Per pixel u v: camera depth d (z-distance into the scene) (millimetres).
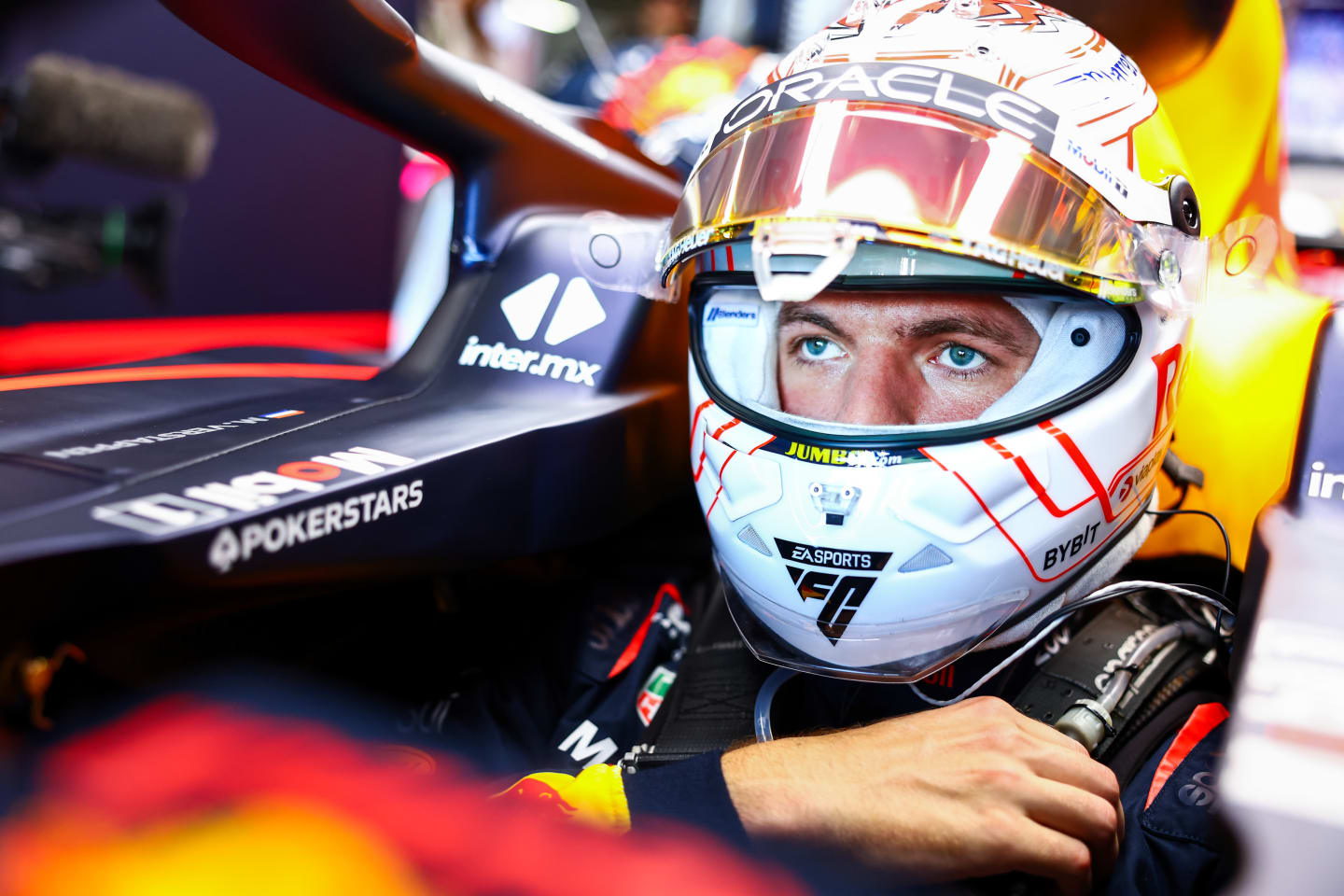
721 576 862
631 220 974
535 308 923
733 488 789
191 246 2361
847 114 730
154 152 1726
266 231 2521
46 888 506
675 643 968
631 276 927
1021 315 762
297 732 681
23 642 519
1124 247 727
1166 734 779
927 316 760
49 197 1991
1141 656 820
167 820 561
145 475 625
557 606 984
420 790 641
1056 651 830
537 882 589
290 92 2502
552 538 845
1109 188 727
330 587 685
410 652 931
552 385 892
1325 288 1471
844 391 802
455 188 970
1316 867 531
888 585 743
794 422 771
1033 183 706
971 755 662
